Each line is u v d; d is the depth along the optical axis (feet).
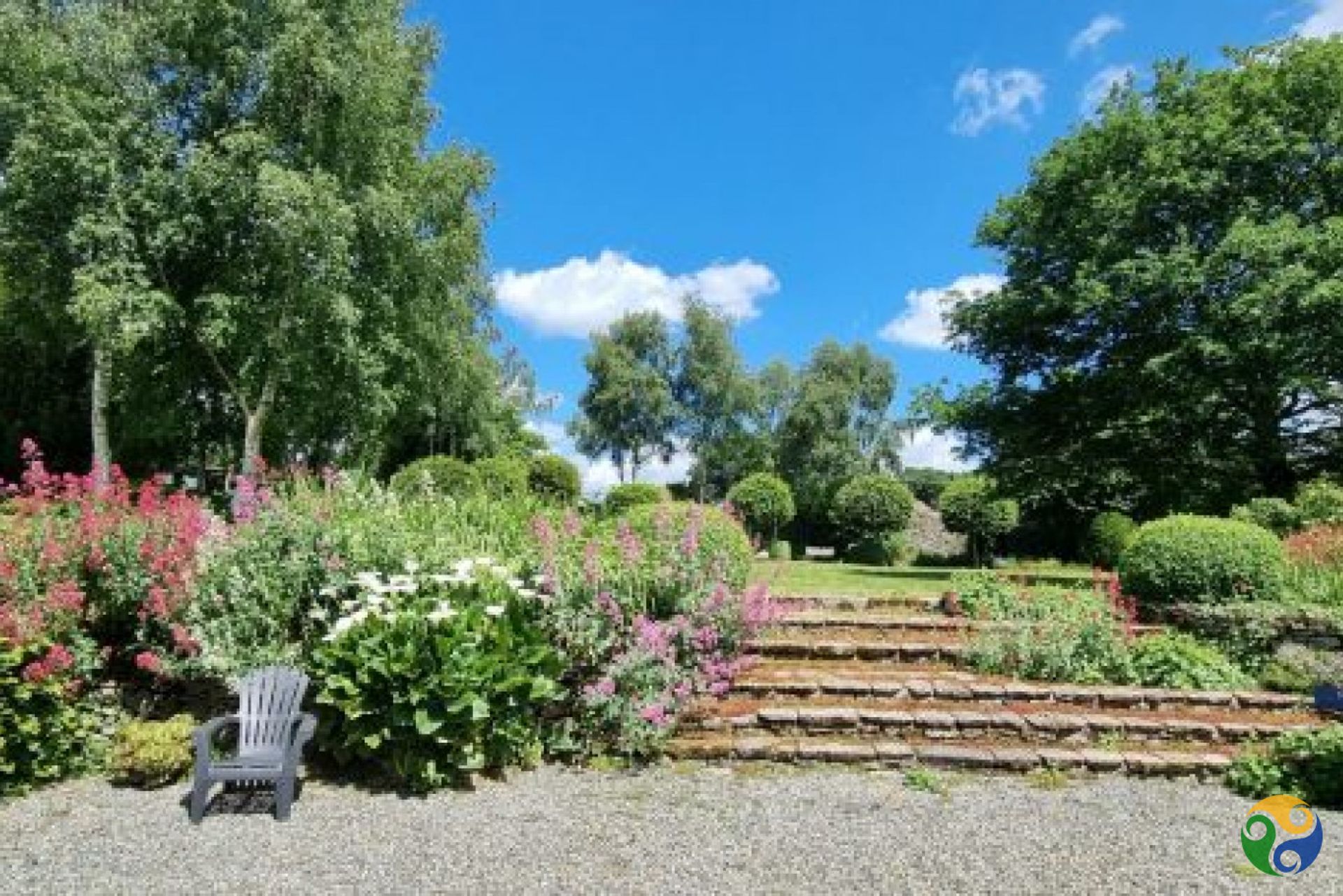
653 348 126.31
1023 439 59.36
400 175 63.31
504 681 16.55
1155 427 57.93
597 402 123.54
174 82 57.06
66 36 55.06
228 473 67.62
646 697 18.11
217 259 58.44
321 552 19.20
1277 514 46.34
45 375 72.13
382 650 16.11
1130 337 56.80
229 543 19.11
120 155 53.21
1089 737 19.42
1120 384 56.39
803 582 36.45
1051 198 62.13
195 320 57.06
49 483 20.29
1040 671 22.91
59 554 18.07
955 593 28.68
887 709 19.90
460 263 64.95
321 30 54.80
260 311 55.72
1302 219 55.93
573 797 15.79
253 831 13.87
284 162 54.85
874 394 121.90
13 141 52.31
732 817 14.93
